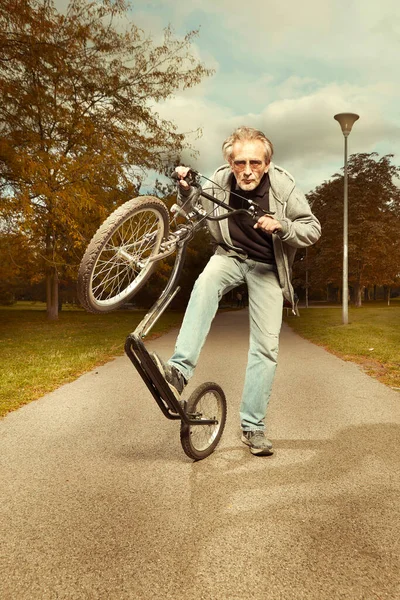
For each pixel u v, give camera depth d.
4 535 2.38
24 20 13.08
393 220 42.69
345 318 18.98
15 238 19.36
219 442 3.90
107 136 19.09
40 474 3.19
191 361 3.20
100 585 1.98
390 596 1.91
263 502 2.76
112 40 19.20
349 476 3.15
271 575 2.04
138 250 2.94
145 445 3.83
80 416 4.77
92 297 2.74
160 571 2.07
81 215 14.98
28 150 14.30
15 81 14.04
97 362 8.69
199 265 36.12
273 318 3.54
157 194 21.50
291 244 3.22
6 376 6.90
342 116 17.23
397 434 4.11
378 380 6.84
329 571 2.07
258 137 3.14
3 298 52.78
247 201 3.17
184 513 2.62
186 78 20.02
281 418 4.66
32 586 1.97
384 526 2.47
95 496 2.84
